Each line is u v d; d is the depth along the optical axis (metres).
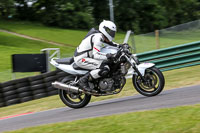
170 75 24.41
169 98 15.01
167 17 94.62
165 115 11.32
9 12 75.31
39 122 14.70
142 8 90.44
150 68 15.77
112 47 16.34
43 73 25.36
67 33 68.81
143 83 15.77
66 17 79.50
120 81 16.20
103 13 89.00
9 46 49.88
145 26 92.38
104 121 11.80
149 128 10.14
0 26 70.12
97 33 16.38
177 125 9.95
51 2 81.75
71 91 16.77
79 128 11.37
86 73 16.72
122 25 89.06
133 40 27.88
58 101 21.06
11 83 24.25
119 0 87.88
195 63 27.34
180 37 29.39
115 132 10.34
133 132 10.05
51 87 24.92
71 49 53.12
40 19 85.44
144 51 29.30
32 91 24.64
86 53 16.50
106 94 16.42
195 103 13.04
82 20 80.69
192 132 9.27
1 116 19.56
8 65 36.72
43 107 19.69
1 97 24.00
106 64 16.12
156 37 29.20
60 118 14.80
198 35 29.34
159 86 15.67
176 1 95.81
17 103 24.38
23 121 15.73
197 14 101.81
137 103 15.04
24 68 26.44
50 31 69.06
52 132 11.37
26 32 65.25
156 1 89.44
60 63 17.41
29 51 46.31
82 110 16.08
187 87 18.28
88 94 16.64
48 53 27.00
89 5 86.44
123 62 15.91
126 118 11.75
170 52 27.41
